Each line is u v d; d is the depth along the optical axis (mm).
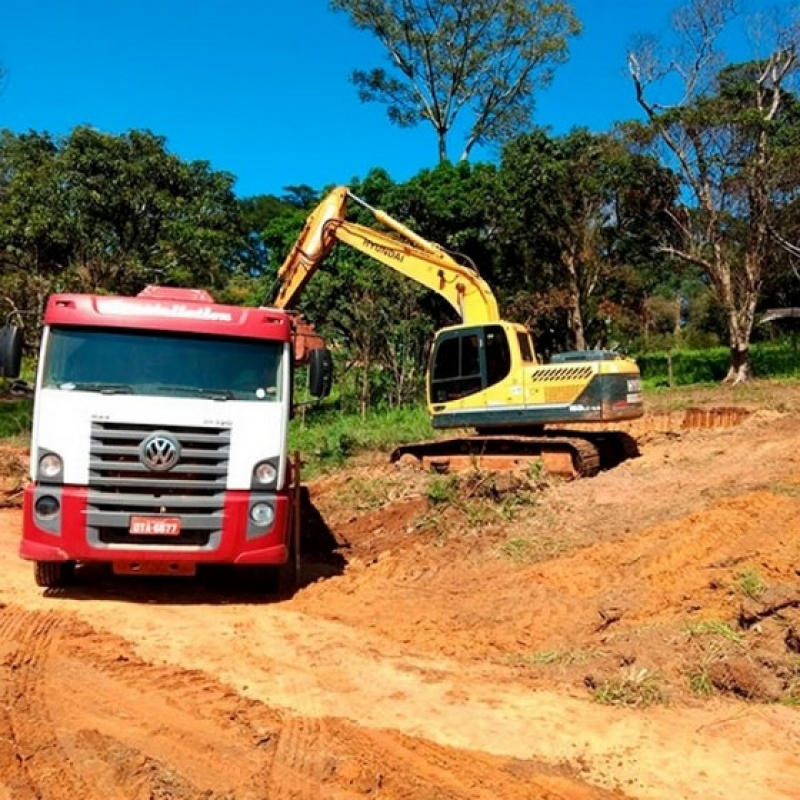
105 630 7629
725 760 5258
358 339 27859
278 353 9016
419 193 31188
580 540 10055
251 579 9914
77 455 8344
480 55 43406
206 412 8539
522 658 7199
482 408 15164
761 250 28938
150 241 28391
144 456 8359
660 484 12688
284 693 6273
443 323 29312
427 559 10062
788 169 27094
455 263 15844
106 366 8609
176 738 5359
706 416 21188
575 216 30422
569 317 31875
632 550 9234
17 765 4875
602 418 14242
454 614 8289
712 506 10227
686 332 50844
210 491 8539
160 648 7215
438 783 4918
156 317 8781
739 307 29875
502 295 32656
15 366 8750
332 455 18125
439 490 11859
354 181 33281
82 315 8664
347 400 27844
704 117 27453
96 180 26797
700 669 6445
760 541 8656
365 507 13320
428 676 6688
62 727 5430
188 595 9133
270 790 4730
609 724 5766
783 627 6887
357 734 5535
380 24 43250
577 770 5121
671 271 34312
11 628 7531
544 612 8117
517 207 30312
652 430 20594
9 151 31969
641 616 7723
